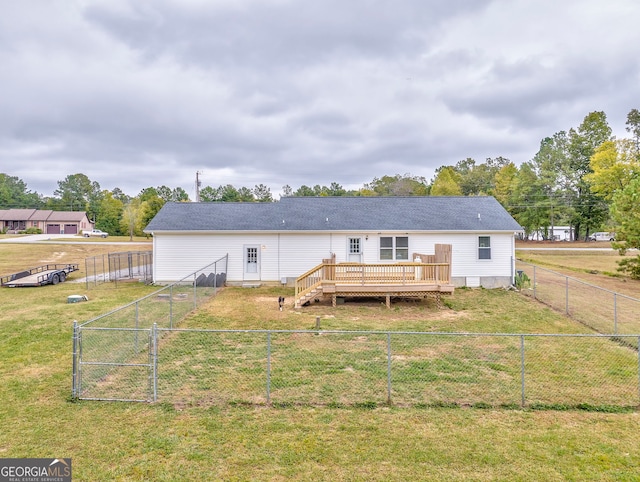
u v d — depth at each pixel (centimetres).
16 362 922
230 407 695
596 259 3428
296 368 883
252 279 2145
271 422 640
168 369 879
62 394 745
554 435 605
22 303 1622
